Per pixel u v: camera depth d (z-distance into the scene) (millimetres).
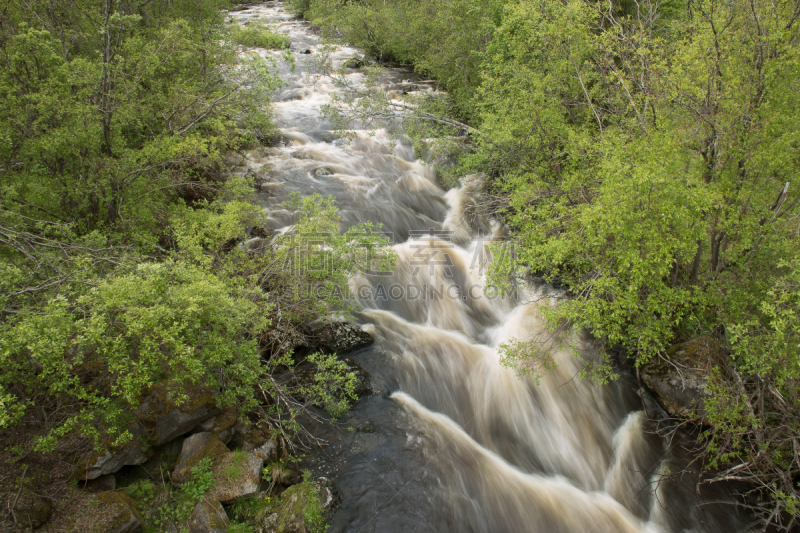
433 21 20438
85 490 6387
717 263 9539
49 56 9195
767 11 8133
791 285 7316
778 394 7668
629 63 10266
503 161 13609
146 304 6289
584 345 10680
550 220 9828
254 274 9266
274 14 36156
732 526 7711
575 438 9219
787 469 7500
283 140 18062
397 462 8227
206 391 7574
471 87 18375
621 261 8383
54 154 9305
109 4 11070
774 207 8820
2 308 6043
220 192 12094
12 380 5980
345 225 13828
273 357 9109
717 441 8539
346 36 25672
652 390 9500
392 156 17906
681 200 7621
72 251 8336
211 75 13594
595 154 10750
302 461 8023
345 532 7047
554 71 12203
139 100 11484
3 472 6090
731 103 8219
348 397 9273
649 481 8406
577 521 7785
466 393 9867
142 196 10750
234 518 6770
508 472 8484
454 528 7387
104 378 6957
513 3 13406
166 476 7059
